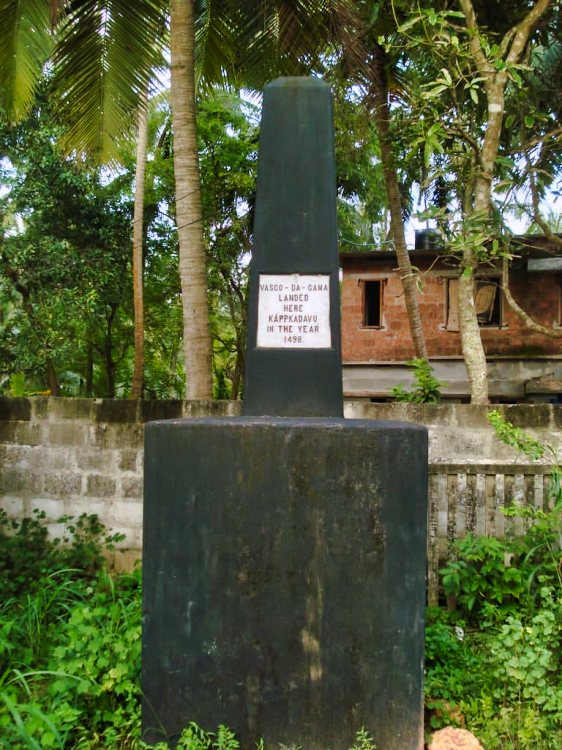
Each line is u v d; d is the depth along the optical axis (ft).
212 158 43.11
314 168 10.16
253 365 10.00
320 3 20.44
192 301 18.58
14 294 38.88
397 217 28.84
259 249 10.15
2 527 16.16
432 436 15.29
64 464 16.14
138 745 8.69
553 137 21.44
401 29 16.98
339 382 9.92
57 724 8.70
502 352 38.01
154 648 8.80
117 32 21.88
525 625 10.91
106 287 39.52
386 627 8.53
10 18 21.68
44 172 36.50
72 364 48.11
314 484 8.63
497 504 13.47
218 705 8.63
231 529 8.68
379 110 24.30
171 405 15.83
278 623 8.59
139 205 34.58
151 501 8.90
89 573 15.40
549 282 37.58
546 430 14.90
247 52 22.95
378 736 8.47
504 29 21.84
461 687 9.93
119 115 23.25
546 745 8.89
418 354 29.58
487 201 17.48
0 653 10.46
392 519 8.61
